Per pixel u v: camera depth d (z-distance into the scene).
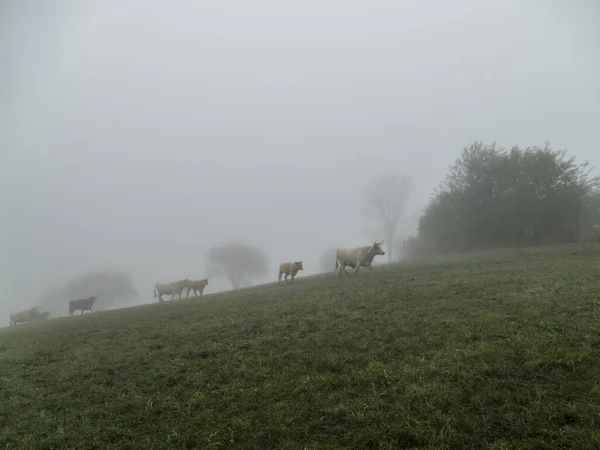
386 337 8.89
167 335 12.07
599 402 5.20
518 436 4.82
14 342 14.79
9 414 7.32
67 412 7.18
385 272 22.34
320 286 19.27
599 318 8.23
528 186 30.84
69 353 11.51
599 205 31.88
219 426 5.97
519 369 6.32
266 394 6.80
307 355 8.38
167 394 7.43
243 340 10.27
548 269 15.64
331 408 5.96
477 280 14.73
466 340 8.04
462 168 36.75
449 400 5.72
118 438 6.11
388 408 5.79
